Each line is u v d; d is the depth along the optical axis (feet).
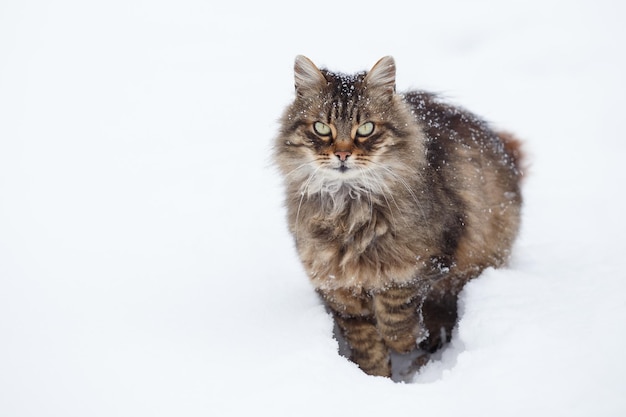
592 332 11.09
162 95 31.53
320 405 10.25
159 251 17.19
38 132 27.63
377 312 13.38
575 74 30.45
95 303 14.17
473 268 14.34
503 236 14.89
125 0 45.47
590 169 21.93
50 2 45.47
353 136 12.55
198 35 39.34
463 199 13.64
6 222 19.27
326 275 13.05
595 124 25.48
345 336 13.82
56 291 14.80
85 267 16.21
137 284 15.19
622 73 29.86
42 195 21.42
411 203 12.63
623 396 9.64
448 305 14.65
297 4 42.78
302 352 11.74
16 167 23.95
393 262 12.67
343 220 12.73
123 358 11.83
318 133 12.73
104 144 26.18
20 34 40.57
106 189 21.89
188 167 23.56
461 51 34.30
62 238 18.15
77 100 31.40
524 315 12.16
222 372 11.28
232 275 15.64
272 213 19.43
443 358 13.87
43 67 35.86
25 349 12.18
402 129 12.84
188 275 15.66
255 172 22.71
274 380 10.94
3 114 29.76
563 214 18.75
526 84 29.94
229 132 26.71
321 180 12.68
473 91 29.58
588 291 12.89
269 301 14.20
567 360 10.48
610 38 33.53
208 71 34.12
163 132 27.14
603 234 17.04
